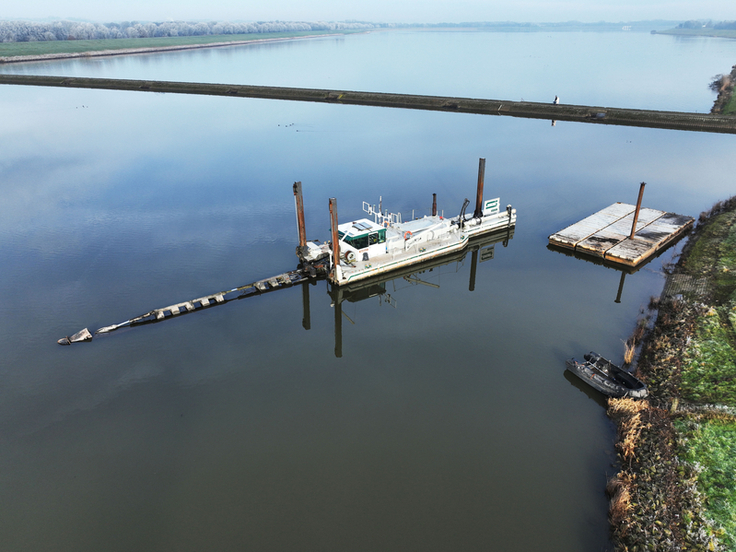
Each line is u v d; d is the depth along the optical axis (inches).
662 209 2522.1
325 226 2378.2
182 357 1494.8
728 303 1529.3
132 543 941.2
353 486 1048.2
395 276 2017.7
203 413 1272.1
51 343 1552.7
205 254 2126.0
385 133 4136.3
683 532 876.0
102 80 6501.0
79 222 2437.3
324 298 1845.5
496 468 1084.5
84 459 1136.8
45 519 994.1
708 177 2942.9
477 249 2246.6
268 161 3388.3
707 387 1203.9
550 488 1031.0
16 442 1186.6
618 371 1280.8
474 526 950.4
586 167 3198.8
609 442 1139.9
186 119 4665.4
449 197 2748.5
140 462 1126.4
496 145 3740.2
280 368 1446.9
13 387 1365.7
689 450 1035.3
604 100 5305.1
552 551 896.3
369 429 1208.8
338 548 911.7
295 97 5748.0
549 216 2517.2
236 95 5935.0
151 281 1914.4
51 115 4788.4
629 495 971.9
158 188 2896.2
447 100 5182.1
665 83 6343.5
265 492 1039.6
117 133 4116.6
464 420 1227.9
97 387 1368.1
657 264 1973.4
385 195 2768.2
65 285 1881.2
